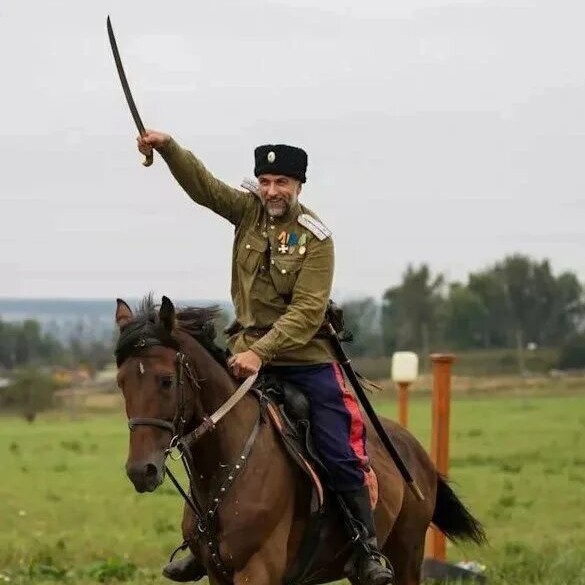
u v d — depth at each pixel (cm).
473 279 16962
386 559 1441
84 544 2527
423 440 5072
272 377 1339
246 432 1277
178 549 1343
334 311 1355
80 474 4197
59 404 10981
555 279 17000
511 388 11344
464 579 2027
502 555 2339
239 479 1259
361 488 1333
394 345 16075
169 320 1211
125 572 2147
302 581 1354
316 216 1334
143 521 2967
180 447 1235
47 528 2861
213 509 1259
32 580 2105
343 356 1362
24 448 5447
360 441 1349
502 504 3278
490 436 5603
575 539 2619
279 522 1277
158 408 1190
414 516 1525
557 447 5025
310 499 1311
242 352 1305
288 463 1295
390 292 16425
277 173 1306
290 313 1293
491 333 16775
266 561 1264
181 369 1214
